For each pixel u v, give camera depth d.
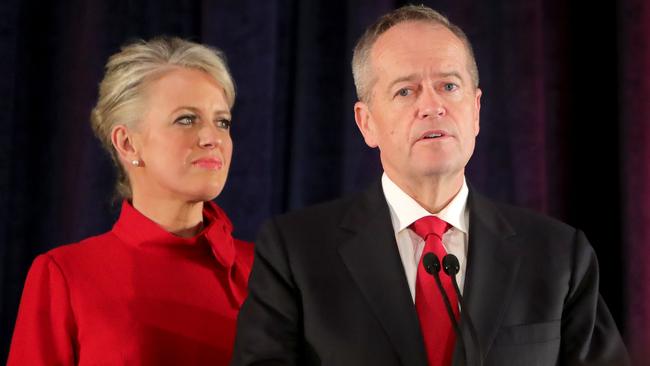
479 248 4.36
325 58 8.11
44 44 8.12
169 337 5.30
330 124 8.07
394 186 4.57
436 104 4.25
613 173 7.84
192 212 5.62
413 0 8.09
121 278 5.38
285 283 4.33
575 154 7.92
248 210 7.75
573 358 4.18
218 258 5.59
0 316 7.66
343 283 4.25
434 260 4.09
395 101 4.36
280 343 4.17
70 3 8.13
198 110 5.50
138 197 5.63
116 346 5.19
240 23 7.88
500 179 7.86
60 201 7.97
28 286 5.37
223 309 5.52
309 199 8.00
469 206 4.58
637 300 7.29
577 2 8.02
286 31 8.27
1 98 7.76
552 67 7.97
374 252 4.34
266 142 7.82
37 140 8.05
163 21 8.16
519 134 7.67
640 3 7.49
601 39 7.97
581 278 4.37
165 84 5.51
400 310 4.14
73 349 5.26
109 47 7.88
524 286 4.26
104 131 5.66
